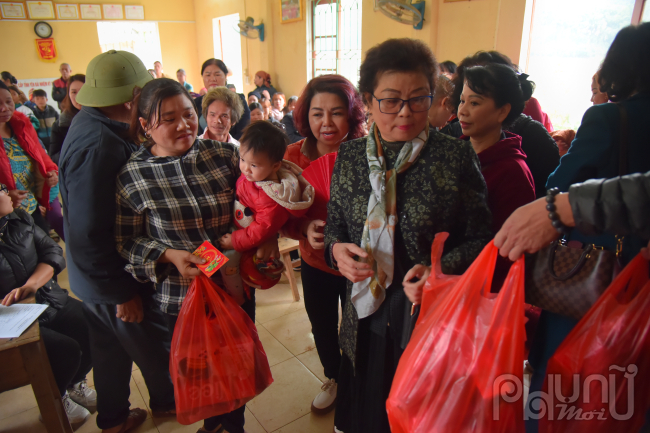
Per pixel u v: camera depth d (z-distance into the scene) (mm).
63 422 1429
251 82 7922
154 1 9148
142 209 1260
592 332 781
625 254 867
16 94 5234
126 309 1411
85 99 1333
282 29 6816
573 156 1007
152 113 1192
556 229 733
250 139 1199
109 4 8680
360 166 1067
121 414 1650
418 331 872
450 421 796
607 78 990
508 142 1272
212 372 1254
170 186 1258
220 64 3293
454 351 803
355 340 1164
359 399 1257
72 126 1348
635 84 944
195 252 1248
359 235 1063
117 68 1355
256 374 1377
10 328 1262
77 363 1621
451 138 1004
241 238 1292
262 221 1255
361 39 5195
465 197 995
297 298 2699
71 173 1251
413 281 1027
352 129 1579
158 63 8211
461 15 3867
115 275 1340
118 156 1275
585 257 840
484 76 1241
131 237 1325
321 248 1285
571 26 3223
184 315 1246
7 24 7852
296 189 1259
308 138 1640
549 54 3408
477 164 1010
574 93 3320
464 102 1308
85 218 1247
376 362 1159
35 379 1295
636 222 659
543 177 1552
